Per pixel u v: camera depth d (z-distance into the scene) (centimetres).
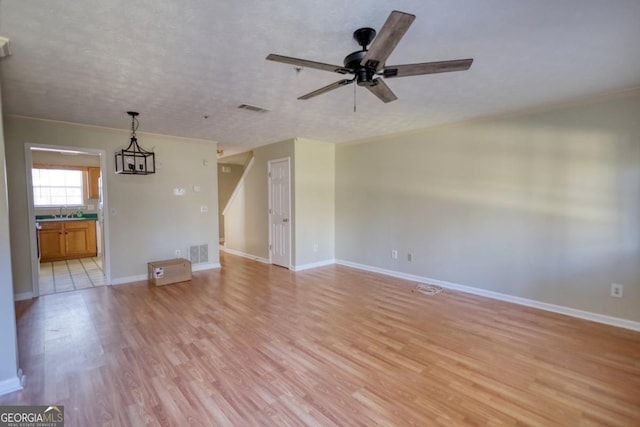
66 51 218
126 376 233
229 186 898
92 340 289
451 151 432
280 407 199
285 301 393
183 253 529
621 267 313
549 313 351
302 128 458
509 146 381
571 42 210
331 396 210
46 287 449
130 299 399
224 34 199
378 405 201
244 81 274
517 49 220
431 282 464
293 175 545
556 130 346
